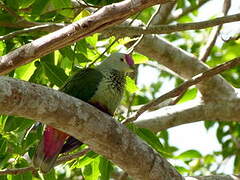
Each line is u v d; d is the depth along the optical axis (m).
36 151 8.40
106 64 9.79
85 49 9.77
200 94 11.77
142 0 7.34
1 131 9.38
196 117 11.75
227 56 14.88
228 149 14.76
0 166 9.29
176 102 11.67
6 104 6.79
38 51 7.34
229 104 11.59
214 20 8.56
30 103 6.93
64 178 15.09
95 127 7.51
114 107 9.63
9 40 9.44
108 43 11.45
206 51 12.54
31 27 9.23
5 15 9.13
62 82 9.20
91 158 9.76
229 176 9.12
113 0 9.27
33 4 8.98
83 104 7.43
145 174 8.03
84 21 7.30
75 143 9.08
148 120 11.68
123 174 12.56
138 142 7.91
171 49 11.50
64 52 9.53
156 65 13.41
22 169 9.11
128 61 9.79
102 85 9.40
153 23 13.70
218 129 14.81
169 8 13.80
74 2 10.01
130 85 10.70
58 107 7.16
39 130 9.10
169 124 11.71
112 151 7.78
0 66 7.38
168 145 14.99
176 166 11.07
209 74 9.17
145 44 11.26
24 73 9.84
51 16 8.98
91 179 10.08
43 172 8.38
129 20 10.96
